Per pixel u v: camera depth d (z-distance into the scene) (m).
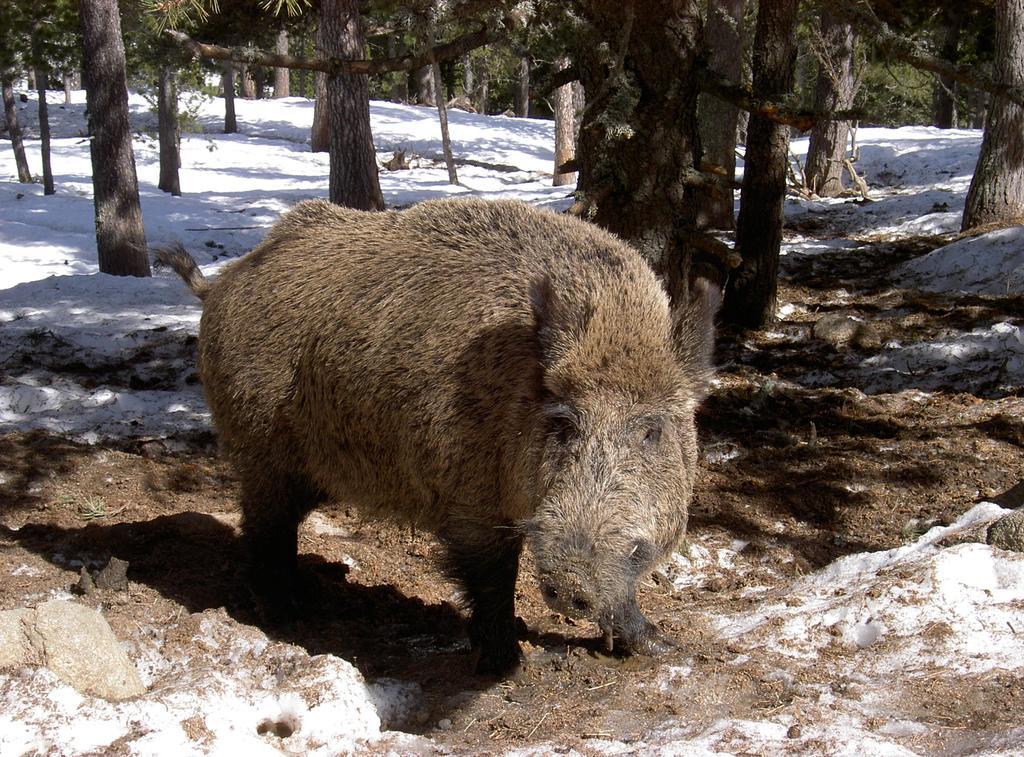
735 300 12.05
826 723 3.76
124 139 15.73
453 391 4.44
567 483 3.75
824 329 11.57
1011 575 4.60
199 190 29.52
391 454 4.78
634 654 4.79
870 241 16.38
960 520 5.71
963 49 19.52
